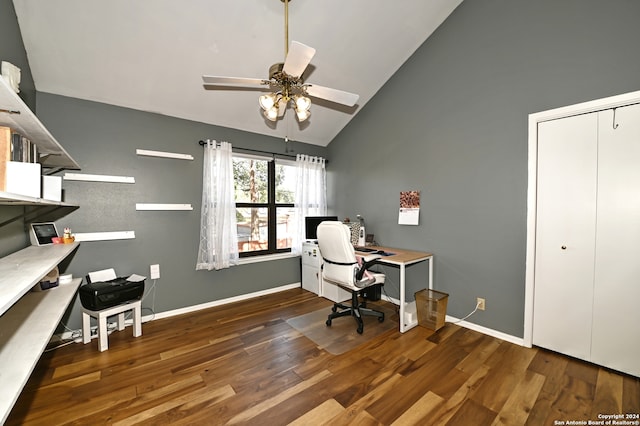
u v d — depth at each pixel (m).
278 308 3.24
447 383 1.85
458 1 2.69
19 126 1.33
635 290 1.86
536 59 2.23
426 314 2.72
